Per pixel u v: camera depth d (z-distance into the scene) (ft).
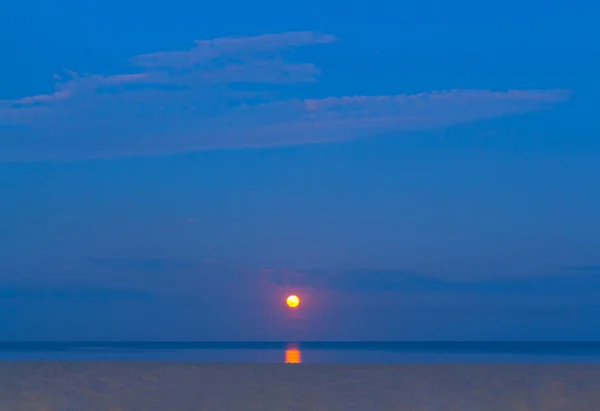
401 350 236.02
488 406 36.65
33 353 190.39
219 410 35.88
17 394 38.63
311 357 181.16
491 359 169.37
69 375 43.78
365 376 44.34
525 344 283.38
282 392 39.86
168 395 38.83
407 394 39.42
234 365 48.88
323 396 38.93
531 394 39.11
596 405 36.68
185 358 170.81
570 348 247.91
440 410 35.94
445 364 51.11
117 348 251.39
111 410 35.63
